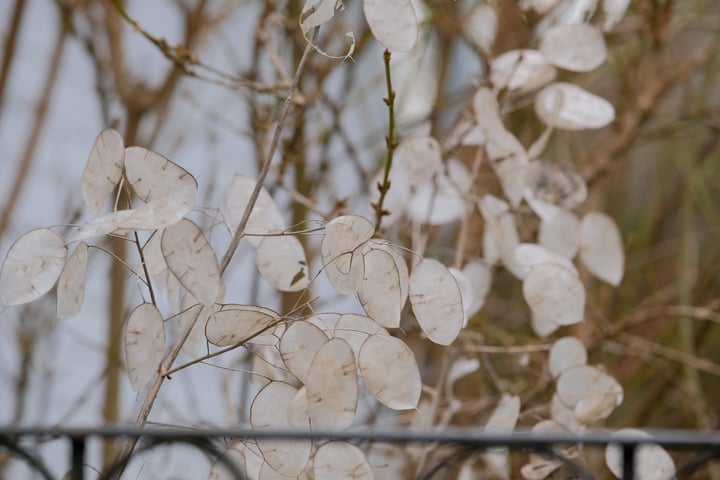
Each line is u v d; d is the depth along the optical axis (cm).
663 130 214
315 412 129
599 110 154
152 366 130
